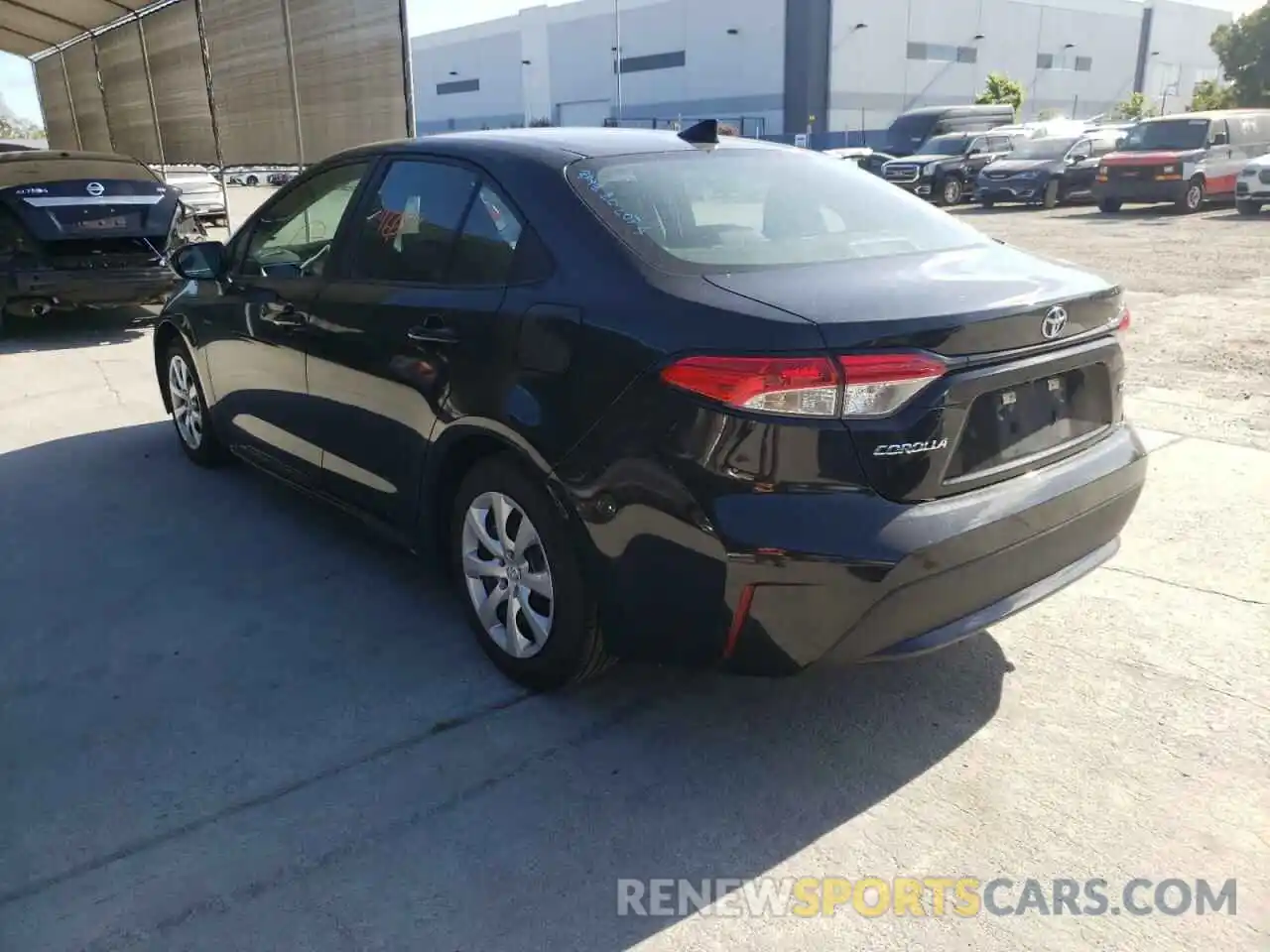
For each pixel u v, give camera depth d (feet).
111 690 10.50
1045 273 9.51
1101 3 217.97
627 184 9.97
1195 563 13.10
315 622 11.95
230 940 7.26
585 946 7.23
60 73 69.56
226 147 49.57
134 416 20.85
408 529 11.68
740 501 7.88
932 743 9.52
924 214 11.23
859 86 175.94
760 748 9.50
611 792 8.87
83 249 26.84
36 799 8.79
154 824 8.48
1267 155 61.72
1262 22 145.79
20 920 7.43
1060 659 10.91
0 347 27.55
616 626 9.04
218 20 47.26
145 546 14.14
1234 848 8.09
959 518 8.13
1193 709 9.96
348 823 8.48
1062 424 9.18
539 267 9.48
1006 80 175.94
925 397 7.88
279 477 14.56
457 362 10.03
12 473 17.24
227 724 9.90
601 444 8.61
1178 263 40.57
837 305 8.00
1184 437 18.11
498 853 8.14
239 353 14.53
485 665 10.96
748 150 11.62
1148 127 66.85
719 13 179.01
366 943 7.25
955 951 7.16
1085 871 7.89
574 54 205.16
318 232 12.96
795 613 7.98
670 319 8.25
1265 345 25.38
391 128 38.11
